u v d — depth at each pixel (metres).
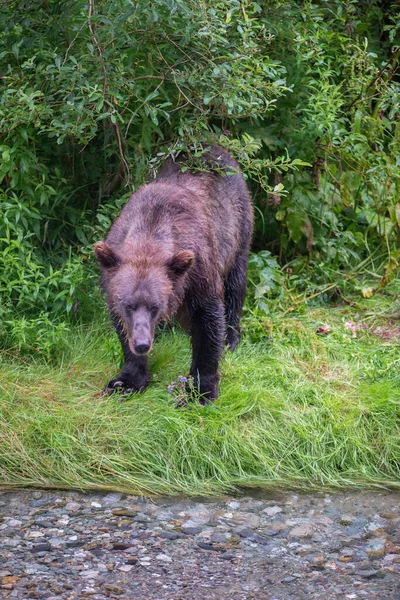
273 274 12.98
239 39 11.52
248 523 8.35
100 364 10.98
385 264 14.22
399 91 13.67
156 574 7.32
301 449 9.63
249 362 11.16
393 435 9.82
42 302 11.62
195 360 10.48
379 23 15.63
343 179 13.95
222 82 11.14
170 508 8.58
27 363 10.93
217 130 12.30
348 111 14.10
